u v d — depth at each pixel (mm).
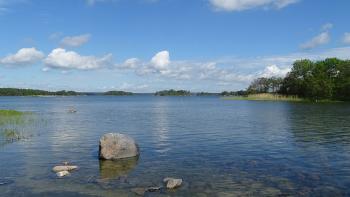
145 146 30078
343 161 23672
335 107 94062
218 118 61312
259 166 22391
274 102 138375
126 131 41312
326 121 52500
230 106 110375
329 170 21281
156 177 19859
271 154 26250
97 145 30781
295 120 54781
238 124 49375
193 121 55344
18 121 53500
